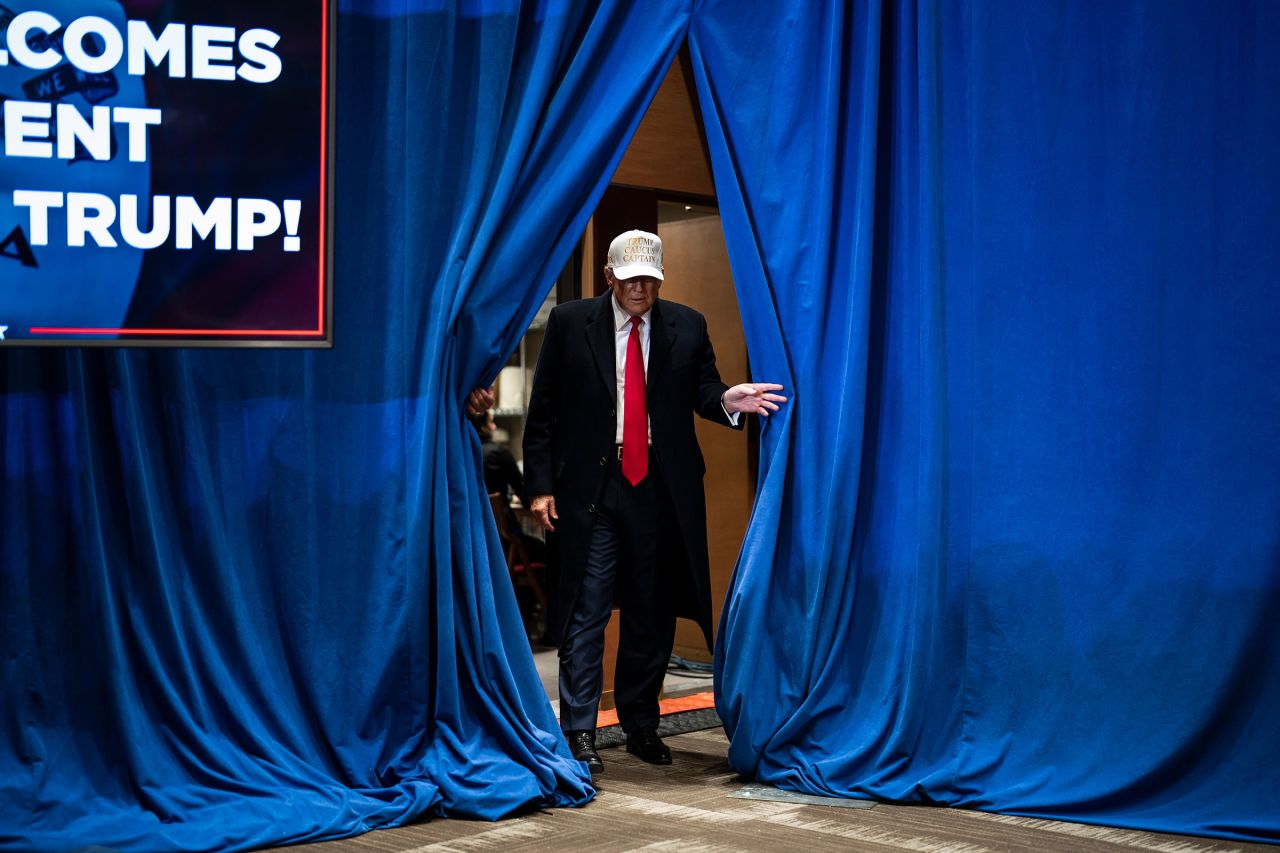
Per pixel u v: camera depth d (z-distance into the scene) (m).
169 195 2.95
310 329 3.06
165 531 3.05
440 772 3.18
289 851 2.83
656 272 3.62
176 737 2.99
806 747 3.57
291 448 3.21
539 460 3.77
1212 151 3.17
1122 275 3.28
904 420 3.58
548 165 3.51
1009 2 3.46
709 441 5.66
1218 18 3.17
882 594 3.57
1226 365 3.14
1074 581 3.30
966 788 3.32
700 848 2.87
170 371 3.06
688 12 3.66
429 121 3.38
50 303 2.85
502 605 3.45
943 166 3.53
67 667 2.94
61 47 2.87
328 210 3.07
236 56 3.01
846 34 3.68
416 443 3.30
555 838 2.94
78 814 2.84
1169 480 3.20
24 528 2.91
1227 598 3.09
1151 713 3.17
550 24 3.48
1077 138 3.35
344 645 3.26
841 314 3.64
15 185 2.83
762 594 3.59
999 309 3.45
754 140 3.70
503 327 3.44
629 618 3.78
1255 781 3.03
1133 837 2.99
